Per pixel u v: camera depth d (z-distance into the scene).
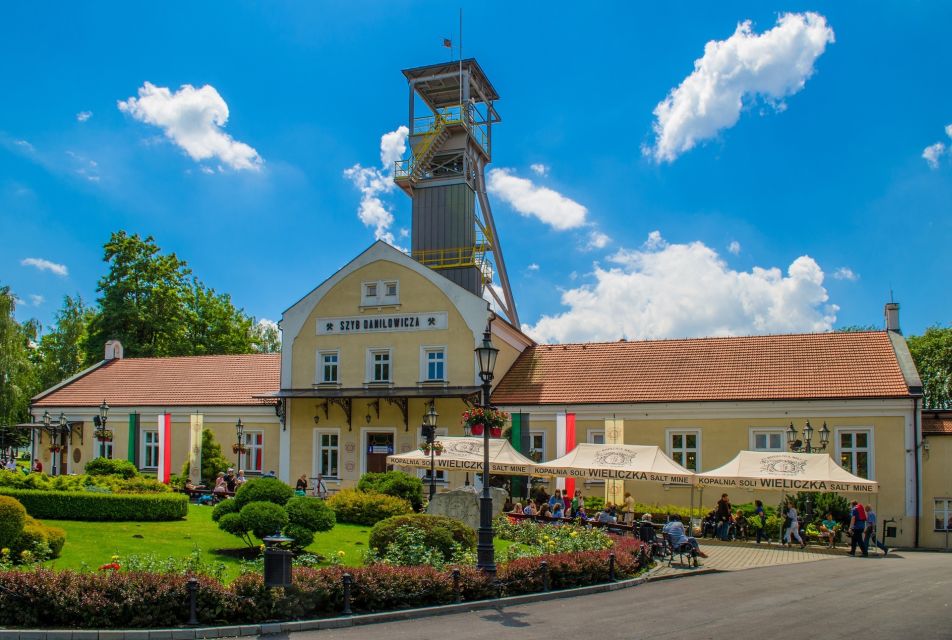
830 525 31.03
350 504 28.75
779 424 33.59
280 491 21.73
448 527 21.47
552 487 36.28
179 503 26.02
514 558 20.23
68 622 13.46
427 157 47.53
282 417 40.84
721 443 34.31
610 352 39.94
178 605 13.96
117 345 52.09
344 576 15.37
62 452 46.44
